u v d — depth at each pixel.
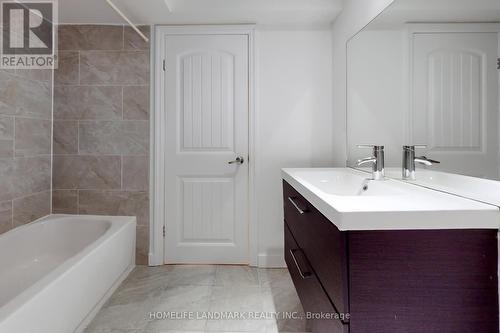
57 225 2.15
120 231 1.95
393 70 1.42
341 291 0.81
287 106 2.32
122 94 2.31
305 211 1.25
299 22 2.26
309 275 1.19
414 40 1.26
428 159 1.19
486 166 0.90
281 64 2.31
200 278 2.14
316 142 2.33
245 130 2.33
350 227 0.78
